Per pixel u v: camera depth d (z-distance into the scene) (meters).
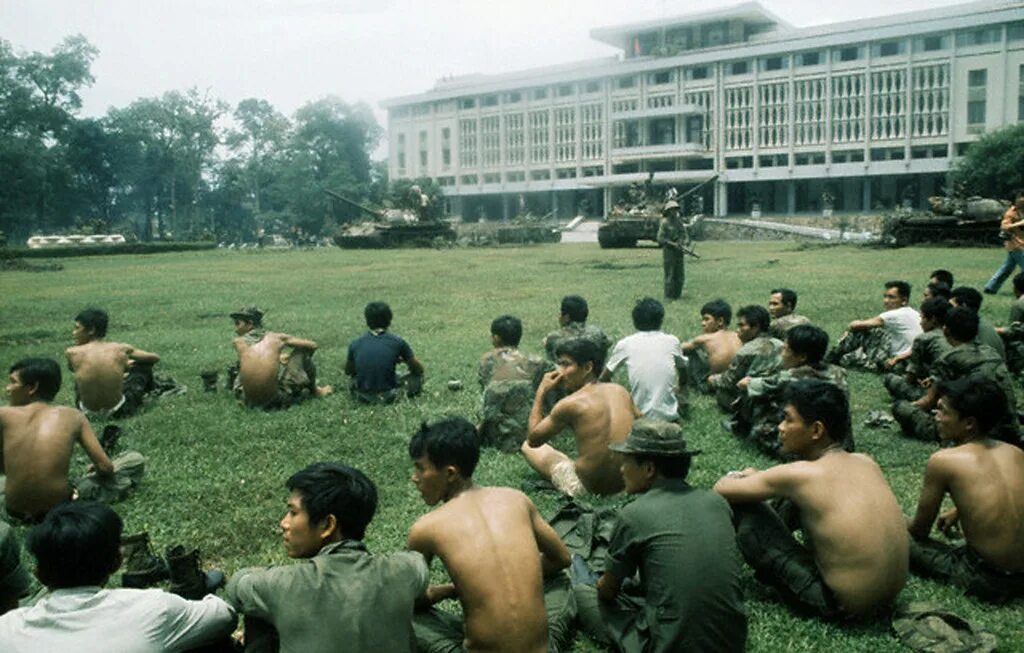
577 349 5.73
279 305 18.31
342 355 11.77
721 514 3.63
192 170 83.69
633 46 87.19
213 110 82.94
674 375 7.15
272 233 83.69
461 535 3.47
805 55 75.44
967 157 60.31
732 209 82.88
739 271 23.52
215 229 86.06
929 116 70.56
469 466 3.67
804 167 75.62
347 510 3.20
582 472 5.61
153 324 15.70
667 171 83.38
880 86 72.44
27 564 4.86
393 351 8.50
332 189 83.56
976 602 4.25
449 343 12.38
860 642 3.87
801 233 60.38
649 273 23.86
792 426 4.16
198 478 6.30
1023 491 4.21
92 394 7.89
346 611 2.99
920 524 4.50
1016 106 67.12
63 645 2.86
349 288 21.80
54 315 17.47
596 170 87.62
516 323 7.33
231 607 3.30
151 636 2.97
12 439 5.28
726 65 78.81
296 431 7.54
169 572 3.78
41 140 72.75
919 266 23.48
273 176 87.69
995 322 12.40
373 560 3.16
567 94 88.12
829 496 4.00
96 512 3.00
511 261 31.50
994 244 31.78
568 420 5.65
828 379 6.41
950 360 6.28
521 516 3.61
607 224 39.47
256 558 4.94
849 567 3.93
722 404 7.70
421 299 18.73
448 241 47.31
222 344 13.01
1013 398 6.11
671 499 3.65
